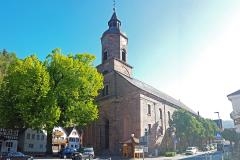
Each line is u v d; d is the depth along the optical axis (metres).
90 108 41.50
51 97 37.44
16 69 37.78
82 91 41.59
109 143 49.59
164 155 47.22
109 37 54.94
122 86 51.00
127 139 47.00
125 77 52.00
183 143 55.41
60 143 66.81
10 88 38.44
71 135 70.19
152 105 51.31
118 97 50.88
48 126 38.28
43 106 37.06
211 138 59.84
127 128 47.72
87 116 41.53
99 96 54.59
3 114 38.97
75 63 41.59
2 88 39.62
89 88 42.31
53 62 41.22
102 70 55.09
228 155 27.84
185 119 53.69
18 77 37.00
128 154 42.06
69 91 39.62
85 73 41.94
